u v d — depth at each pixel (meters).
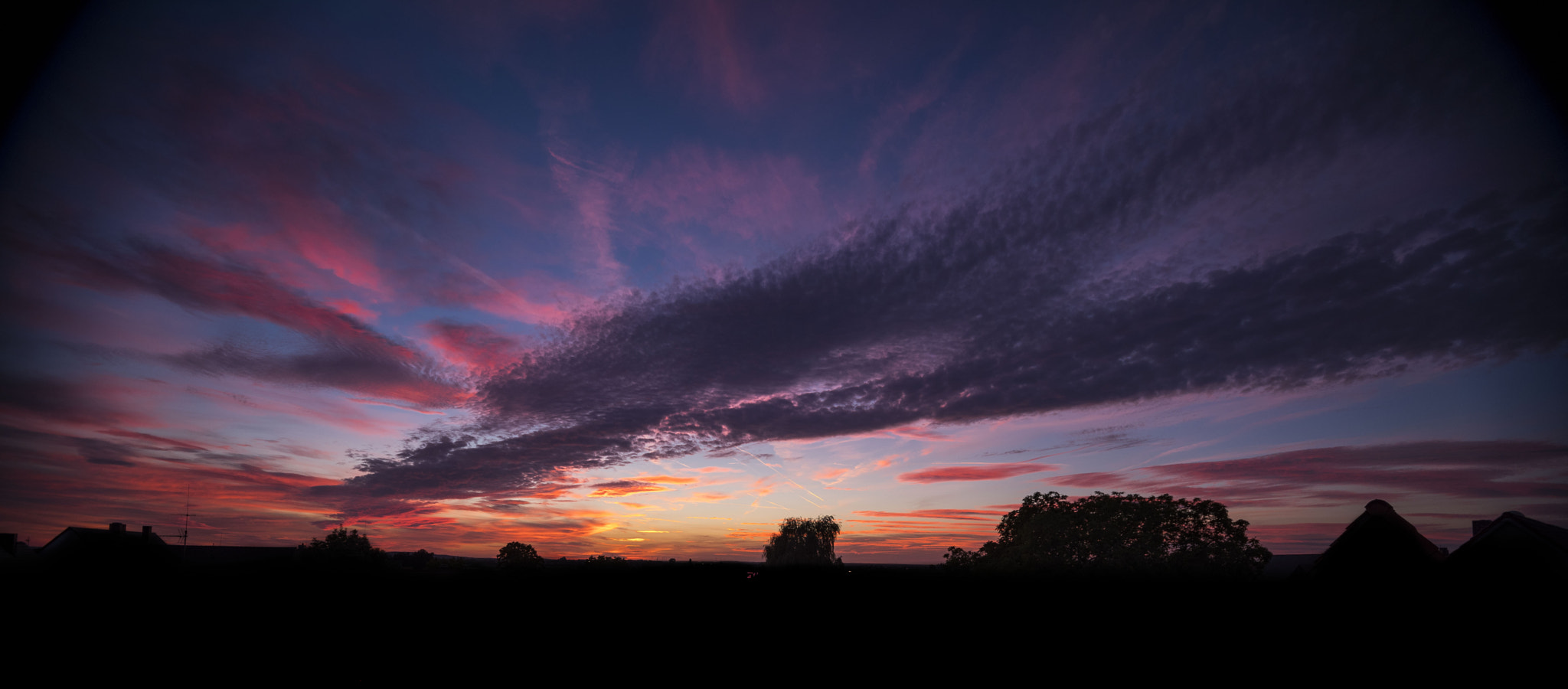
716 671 11.95
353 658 12.18
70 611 12.14
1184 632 11.91
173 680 11.02
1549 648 12.12
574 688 11.49
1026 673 11.81
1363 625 12.13
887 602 13.42
